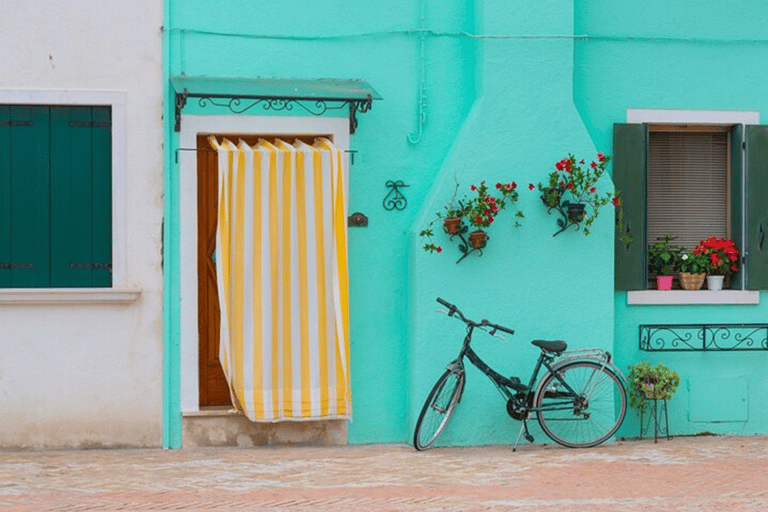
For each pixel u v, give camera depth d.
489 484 7.99
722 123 10.20
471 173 9.55
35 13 9.18
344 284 9.31
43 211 9.29
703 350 10.09
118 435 9.30
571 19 9.68
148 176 9.32
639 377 9.72
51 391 9.21
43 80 9.20
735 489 7.86
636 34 10.09
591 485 7.96
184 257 9.35
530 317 9.66
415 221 9.64
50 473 8.28
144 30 9.31
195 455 9.05
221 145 9.35
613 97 10.07
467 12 9.79
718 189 10.30
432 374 9.52
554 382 9.45
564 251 9.70
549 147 9.64
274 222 9.23
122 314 9.30
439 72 9.76
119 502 7.35
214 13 9.41
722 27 10.20
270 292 9.22
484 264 9.59
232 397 9.33
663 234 10.29
